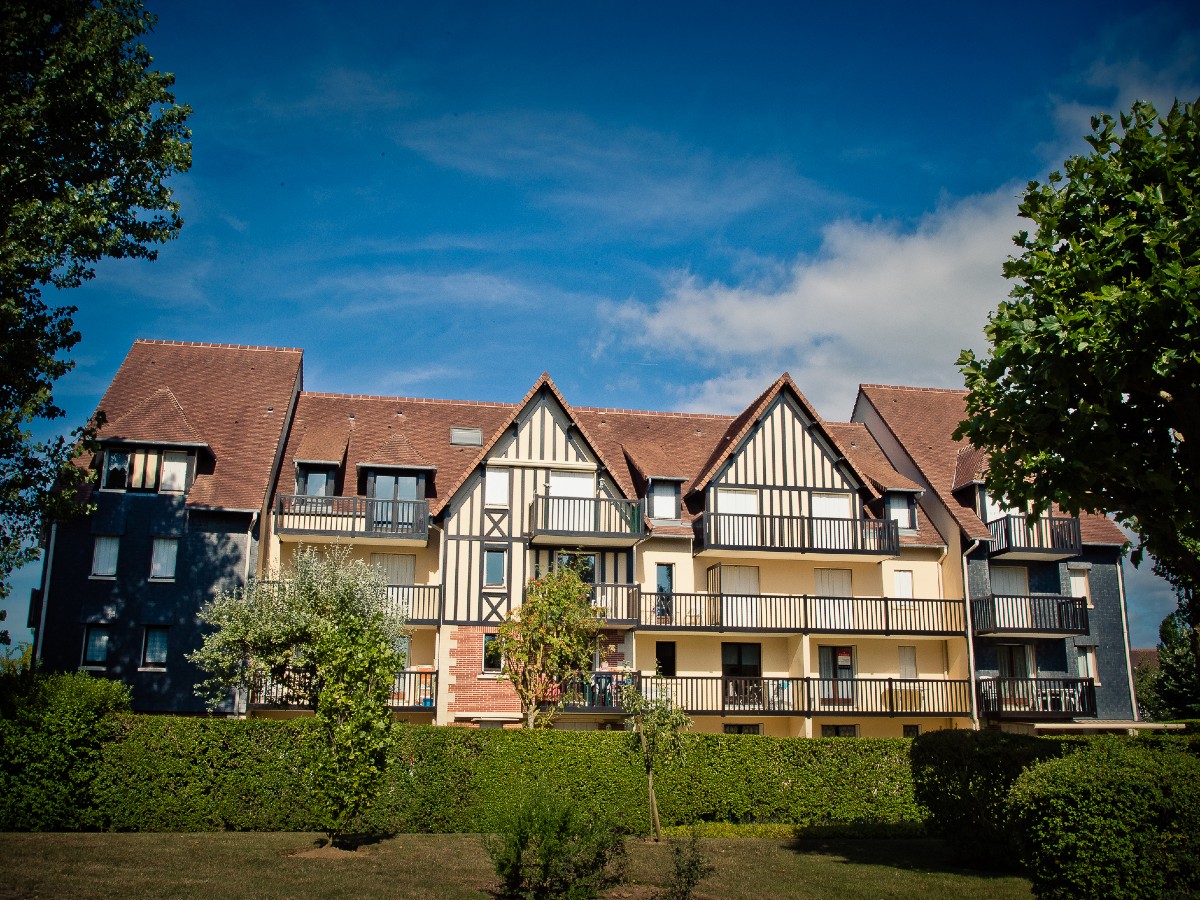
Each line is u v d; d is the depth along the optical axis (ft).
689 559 105.70
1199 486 46.75
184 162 74.64
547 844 45.19
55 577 93.81
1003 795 55.42
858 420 131.34
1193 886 38.75
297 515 97.66
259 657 79.61
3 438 65.87
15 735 63.31
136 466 97.14
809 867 57.26
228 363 113.19
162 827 65.36
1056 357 46.32
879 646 108.99
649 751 70.90
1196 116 47.47
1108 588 113.29
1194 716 135.95
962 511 111.75
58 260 68.64
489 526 99.40
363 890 46.88
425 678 96.17
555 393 102.73
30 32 68.44
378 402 117.39
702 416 125.70
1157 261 45.16
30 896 42.83
